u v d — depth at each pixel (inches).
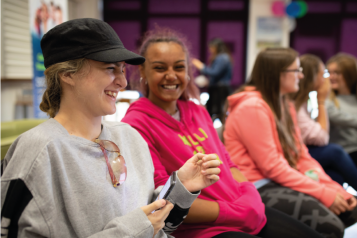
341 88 96.5
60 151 28.3
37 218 25.9
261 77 65.4
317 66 79.2
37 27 104.3
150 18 258.7
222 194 45.8
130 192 33.2
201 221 42.0
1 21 125.3
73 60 29.0
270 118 62.5
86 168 29.5
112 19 259.4
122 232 27.9
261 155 59.1
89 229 28.6
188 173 35.2
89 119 31.6
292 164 65.2
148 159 38.0
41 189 26.2
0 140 44.4
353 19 256.4
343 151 77.9
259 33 253.3
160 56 46.8
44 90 31.7
